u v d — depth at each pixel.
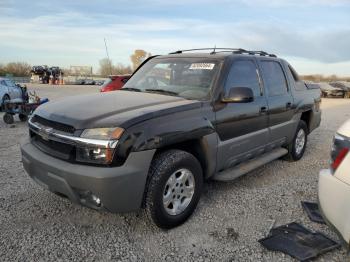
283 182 5.06
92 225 3.61
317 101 6.63
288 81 5.67
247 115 4.43
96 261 3.00
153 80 4.64
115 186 3.03
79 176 3.04
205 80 4.17
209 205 4.16
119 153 3.06
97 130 3.09
